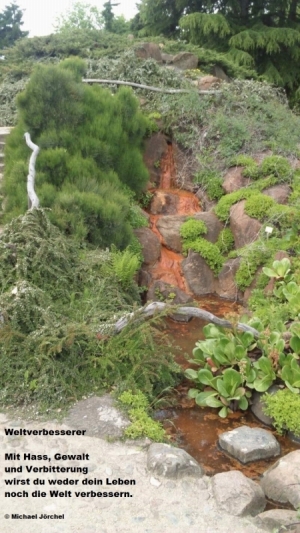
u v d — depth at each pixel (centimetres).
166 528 292
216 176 816
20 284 464
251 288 648
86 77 1051
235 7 1731
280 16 1762
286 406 409
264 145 841
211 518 301
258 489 324
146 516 300
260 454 377
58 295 511
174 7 1795
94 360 433
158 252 718
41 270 513
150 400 441
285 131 862
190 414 442
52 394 403
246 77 1311
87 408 399
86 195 641
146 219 758
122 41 1321
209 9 1778
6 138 838
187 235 722
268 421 424
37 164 696
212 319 482
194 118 900
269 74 1633
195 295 694
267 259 644
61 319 458
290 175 753
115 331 457
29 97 760
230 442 385
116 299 525
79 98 770
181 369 484
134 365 437
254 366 451
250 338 473
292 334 468
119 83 985
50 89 751
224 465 373
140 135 835
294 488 321
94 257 583
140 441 369
